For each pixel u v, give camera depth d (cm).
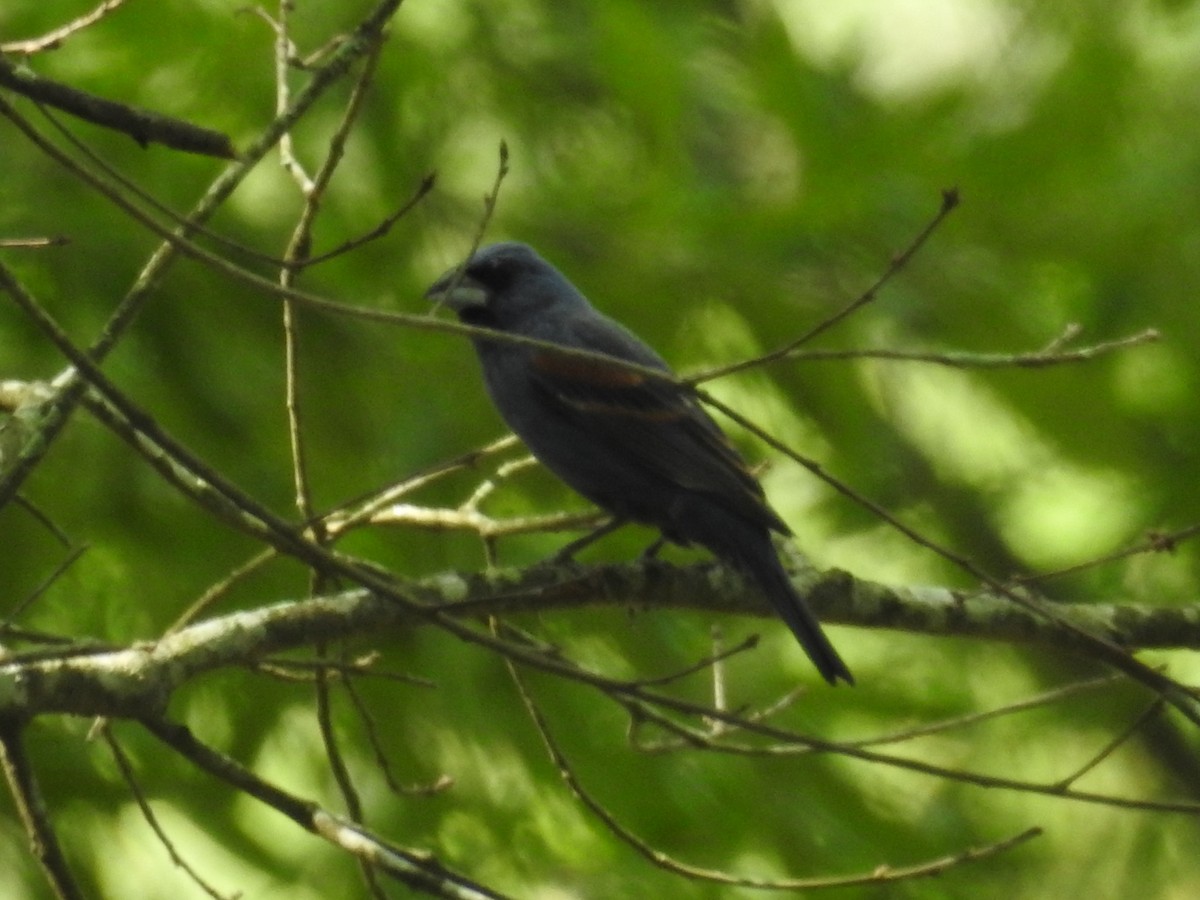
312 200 762
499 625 830
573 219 1316
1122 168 1292
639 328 1298
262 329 1167
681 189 1320
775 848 1112
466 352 1242
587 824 1091
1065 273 1314
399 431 1188
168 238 581
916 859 1141
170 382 1113
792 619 888
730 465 993
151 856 1112
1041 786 653
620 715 1112
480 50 1363
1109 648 712
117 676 683
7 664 638
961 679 1502
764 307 1300
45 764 1055
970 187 1271
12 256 1093
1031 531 1630
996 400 1399
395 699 1112
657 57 1335
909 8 1564
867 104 1337
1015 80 1317
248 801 1104
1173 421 1382
